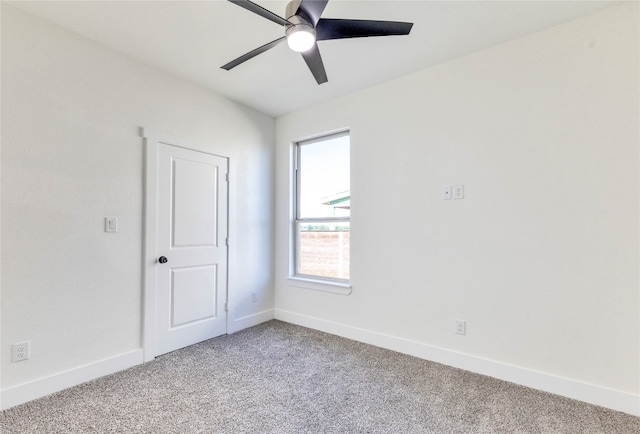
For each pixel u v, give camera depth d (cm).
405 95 284
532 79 223
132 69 254
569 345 207
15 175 196
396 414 187
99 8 197
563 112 212
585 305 203
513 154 229
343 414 187
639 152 189
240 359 264
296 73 280
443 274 259
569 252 208
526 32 221
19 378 196
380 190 297
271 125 382
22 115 200
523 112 226
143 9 199
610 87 197
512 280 228
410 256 277
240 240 343
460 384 222
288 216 376
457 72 255
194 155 299
